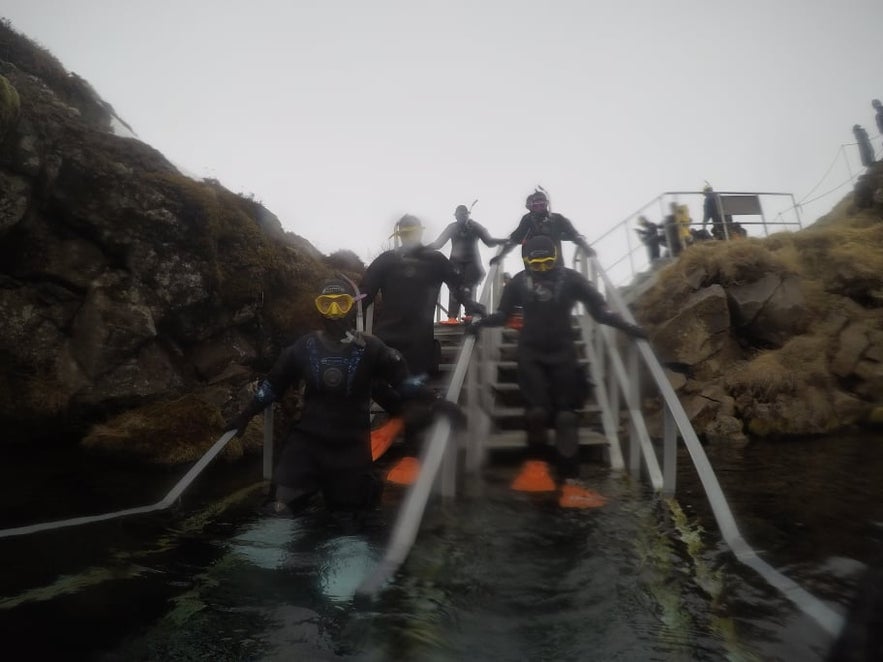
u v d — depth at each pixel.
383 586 2.45
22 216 5.58
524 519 3.49
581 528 3.32
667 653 1.96
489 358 6.00
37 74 7.41
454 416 3.40
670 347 8.74
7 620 2.10
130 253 6.04
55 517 3.46
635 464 5.03
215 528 3.26
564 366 4.45
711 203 12.91
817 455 5.94
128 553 2.82
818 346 8.51
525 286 4.68
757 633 2.08
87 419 5.59
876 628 1.32
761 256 9.23
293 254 8.05
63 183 5.87
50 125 5.90
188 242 6.41
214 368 6.53
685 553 2.91
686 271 9.46
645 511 3.68
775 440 7.25
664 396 4.07
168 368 6.02
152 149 6.81
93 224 5.95
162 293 6.14
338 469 3.52
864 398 8.30
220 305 6.69
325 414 3.58
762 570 2.44
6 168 5.53
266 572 2.62
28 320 5.59
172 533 3.16
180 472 4.87
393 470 4.65
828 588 2.51
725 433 7.37
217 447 3.71
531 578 2.59
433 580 2.55
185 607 2.24
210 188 7.06
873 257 9.84
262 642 1.98
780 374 7.89
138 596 2.33
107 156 6.19
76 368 5.58
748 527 3.38
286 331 7.39
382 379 3.90
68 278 5.83
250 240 7.16
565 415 4.22
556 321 4.56
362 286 5.21
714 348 8.65
